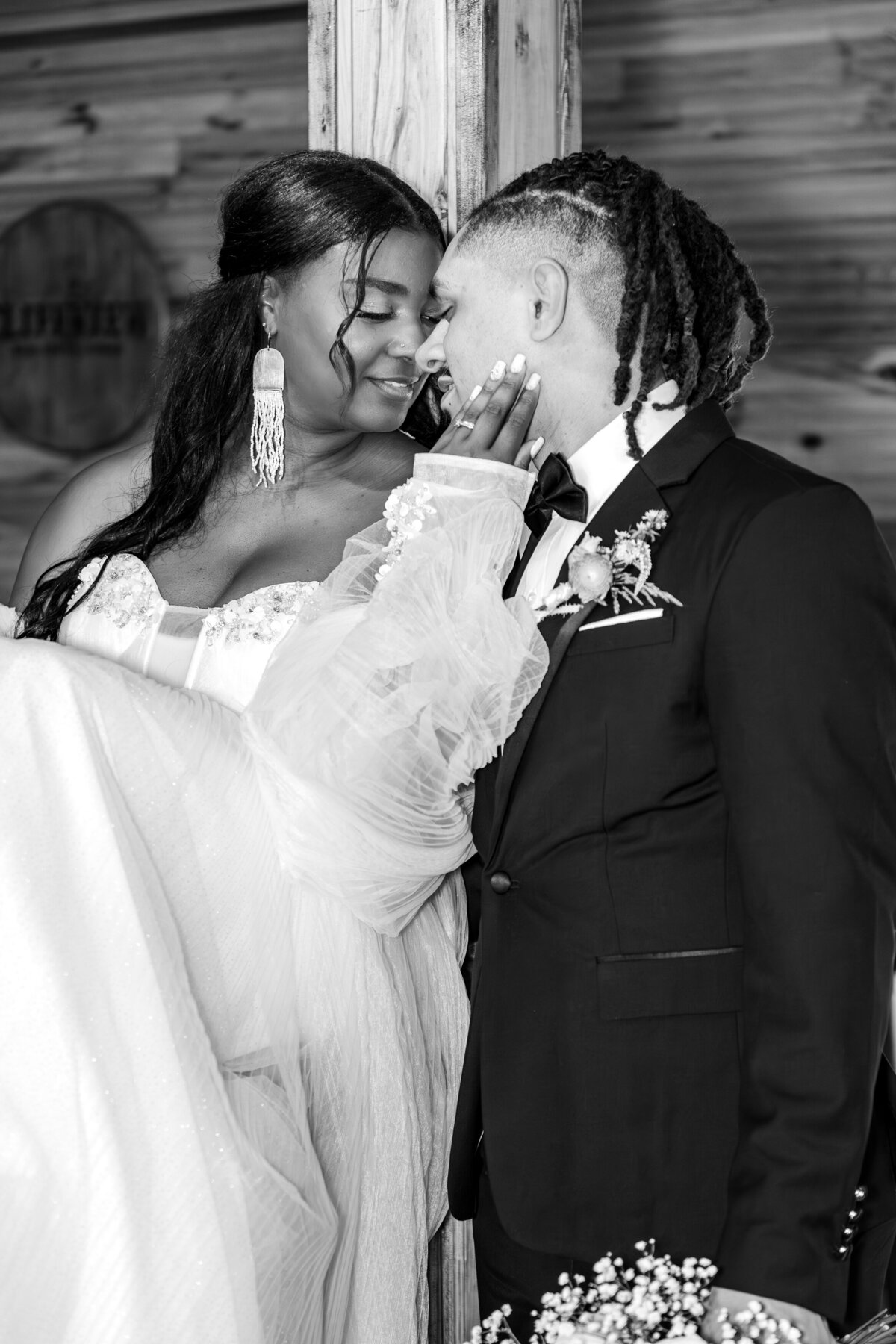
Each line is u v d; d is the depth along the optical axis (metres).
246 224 1.86
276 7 4.94
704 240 1.45
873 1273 1.37
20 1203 1.31
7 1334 1.29
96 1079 1.33
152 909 1.41
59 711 1.43
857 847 1.23
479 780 1.52
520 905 1.45
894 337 4.52
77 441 5.21
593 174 1.45
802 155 4.55
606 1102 1.37
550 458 1.44
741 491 1.34
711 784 1.35
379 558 1.63
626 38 4.65
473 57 1.99
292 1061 1.58
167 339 1.99
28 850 1.36
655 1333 1.27
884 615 1.28
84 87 5.15
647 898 1.36
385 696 1.52
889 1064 1.43
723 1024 1.35
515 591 1.54
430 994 1.78
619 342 1.41
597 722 1.37
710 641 1.30
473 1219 1.60
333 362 1.82
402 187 1.88
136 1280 1.30
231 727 1.60
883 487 4.57
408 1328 1.65
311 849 1.56
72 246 5.18
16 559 5.27
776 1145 1.22
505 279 1.47
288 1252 1.46
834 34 4.49
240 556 1.93
